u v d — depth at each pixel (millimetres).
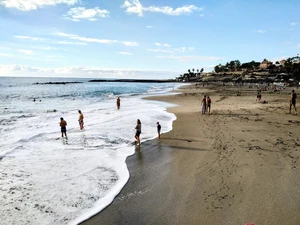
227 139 13586
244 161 10141
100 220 6312
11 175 8961
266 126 16406
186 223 6121
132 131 16234
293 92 21312
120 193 7789
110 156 11320
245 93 49094
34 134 15164
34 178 8750
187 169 9609
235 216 6336
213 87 81688
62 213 6570
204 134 14938
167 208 6844
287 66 125500
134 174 9305
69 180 8648
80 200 7285
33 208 6770
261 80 108500
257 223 6012
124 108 28359
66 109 27891
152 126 17750
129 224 6145
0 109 28062
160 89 78875
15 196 7414
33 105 32469
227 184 8164
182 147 12484
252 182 8219
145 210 6773
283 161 9961
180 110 26188
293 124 16812
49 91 67000
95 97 46219
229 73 163250
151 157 11156
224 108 26469
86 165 10148
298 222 6012
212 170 9391
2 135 14969
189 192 7734
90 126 17812
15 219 6215
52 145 12938
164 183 8453
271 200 7051
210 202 7082
